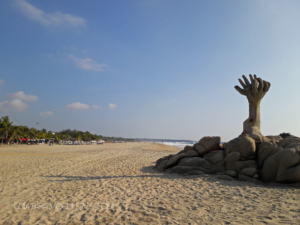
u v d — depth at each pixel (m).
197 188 8.15
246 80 12.77
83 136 108.88
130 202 6.40
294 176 8.02
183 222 4.69
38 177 10.93
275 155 9.01
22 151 31.36
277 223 4.43
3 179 10.23
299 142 9.60
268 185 8.52
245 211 5.31
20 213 5.54
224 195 7.02
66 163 17.14
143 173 12.54
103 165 16.22
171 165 12.99
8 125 55.41
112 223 4.79
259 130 11.88
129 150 37.72
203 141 13.25
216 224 4.50
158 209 5.68
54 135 83.62
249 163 10.13
